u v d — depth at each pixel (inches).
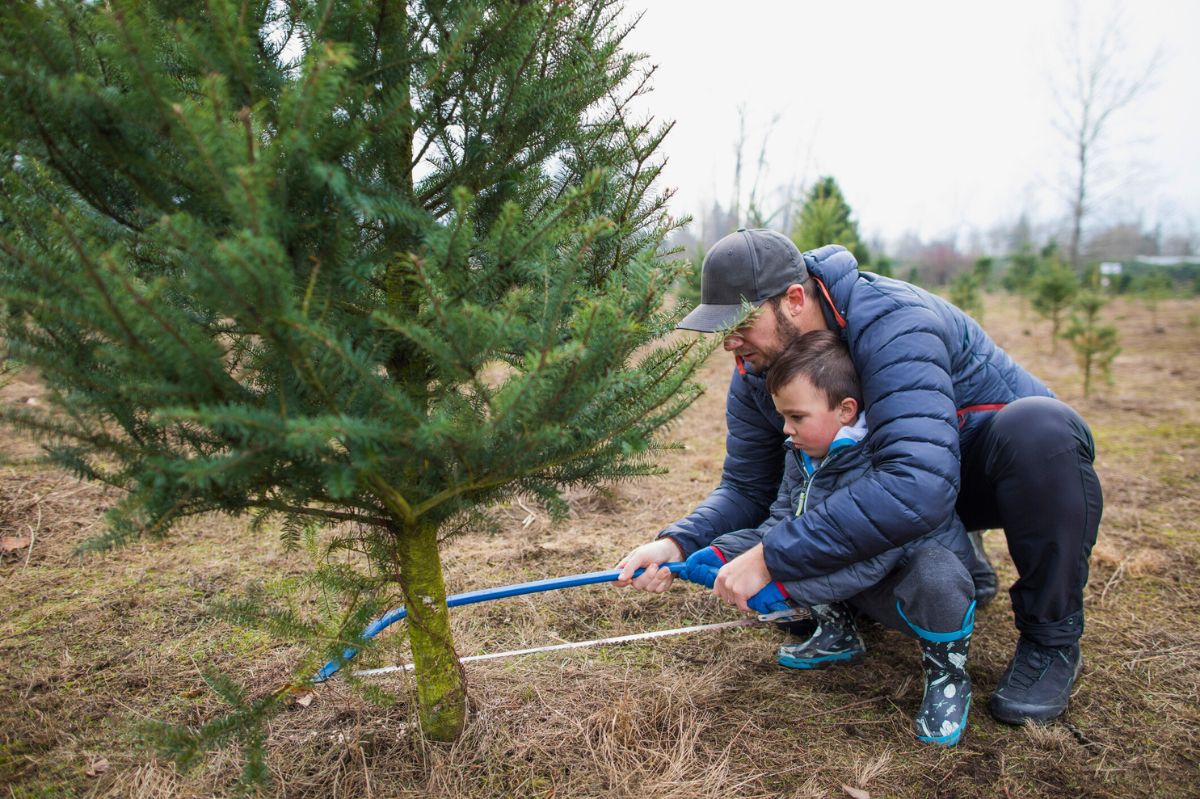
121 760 71.0
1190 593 110.4
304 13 53.7
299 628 64.4
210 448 56.4
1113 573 116.5
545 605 103.8
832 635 89.8
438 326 49.5
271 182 46.4
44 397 51.4
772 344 77.9
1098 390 279.6
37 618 95.3
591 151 68.6
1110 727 79.9
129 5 46.2
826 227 269.9
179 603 100.0
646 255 59.2
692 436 203.8
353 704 78.1
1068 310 589.3
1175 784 71.6
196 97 56.2
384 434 49.1
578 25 64.4
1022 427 78.1
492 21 56.3
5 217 51.3
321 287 52.4
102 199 53.9
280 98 53.2
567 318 60.8
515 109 59.5
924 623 75.5
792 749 75.4
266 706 59.9
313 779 68.8
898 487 70.0
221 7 46.7
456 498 62.3
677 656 92.4
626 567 83.4
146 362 46.5
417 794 67.7
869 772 71.7
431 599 68.4
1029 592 81.3
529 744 73.9
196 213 51.6
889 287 78.0
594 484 66.9
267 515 60.8
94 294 43.4
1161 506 148.3
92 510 125.6
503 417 49.8
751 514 94.5
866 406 75.6
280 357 51.4
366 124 53.5
